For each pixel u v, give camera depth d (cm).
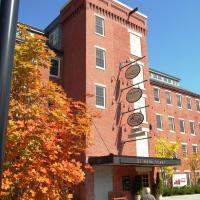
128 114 2714
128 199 2472
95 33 2733
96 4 2819
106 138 2488
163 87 4225
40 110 1232
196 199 2828
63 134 1226
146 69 3067
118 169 2481
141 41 3131
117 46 2873
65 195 1192
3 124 231
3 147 228
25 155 1038
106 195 2348
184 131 4319
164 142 3594
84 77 2539
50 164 1114
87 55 2600
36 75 1358
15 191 1120
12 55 247
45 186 1100
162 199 2823
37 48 1366
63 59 2862
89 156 2302
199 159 4125
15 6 255
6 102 236
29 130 1043
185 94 4562
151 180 2681
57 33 3091
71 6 2923
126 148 2598
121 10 3025
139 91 2519
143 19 3219
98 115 1461
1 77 237
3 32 244
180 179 3719
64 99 1538
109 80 2686
